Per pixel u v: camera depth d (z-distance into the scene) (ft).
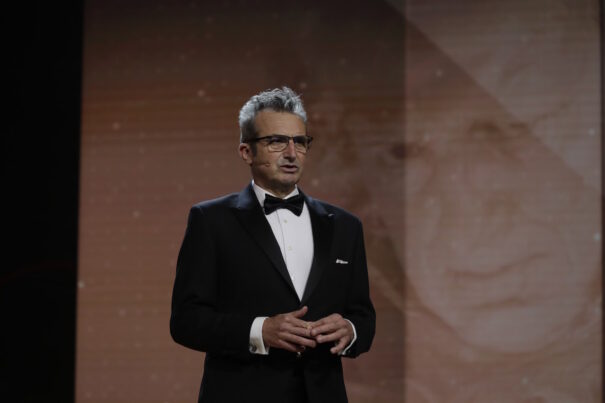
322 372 10.19
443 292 18.76
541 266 18.61
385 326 18.80
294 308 10.13
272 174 10.57
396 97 19.03
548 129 18.71
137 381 19.26
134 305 19.36
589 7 18.74
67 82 19.77
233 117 19.38
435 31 19.03
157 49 19.65
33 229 19.62
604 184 18.51
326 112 19.13
